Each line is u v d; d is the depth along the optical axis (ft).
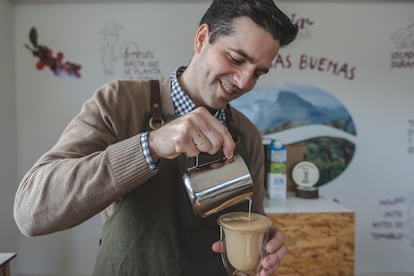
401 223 8.73
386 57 8.54
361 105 8.62
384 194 8.73
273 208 5.88
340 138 8.65
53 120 8.43
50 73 8.34
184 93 2.93
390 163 8.73
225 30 2.43
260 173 3.48
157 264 2.62
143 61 8.45
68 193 2.05
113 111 2.72
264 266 2.40
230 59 2.45
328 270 5.62
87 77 8.39
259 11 2.30
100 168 2.04
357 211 8.75
